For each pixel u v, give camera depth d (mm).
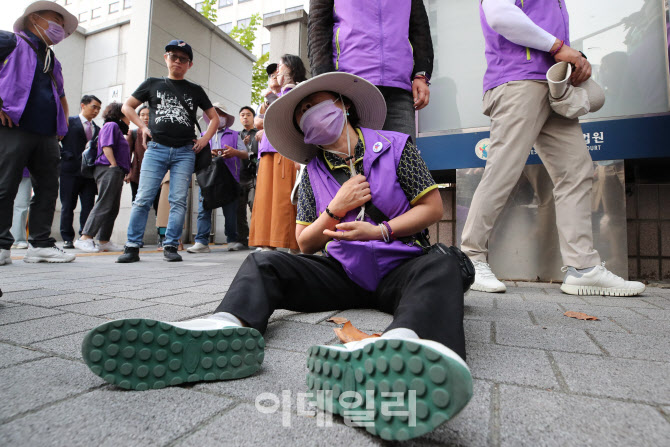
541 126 2646
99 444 718
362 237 1394
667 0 3227
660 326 1641
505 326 1635
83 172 5891
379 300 1523
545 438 743
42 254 4051
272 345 1317
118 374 933
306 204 1638
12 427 772
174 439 739
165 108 4328
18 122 3244
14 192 3471
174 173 4508
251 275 1312
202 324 1052
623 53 3375
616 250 3082
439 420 669
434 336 922
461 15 3775
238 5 36750
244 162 6750
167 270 3617
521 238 3299
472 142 3457
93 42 8305
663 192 3475
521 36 2490
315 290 1536
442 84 3803
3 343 1328
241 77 9711
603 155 3145
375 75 2219
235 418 823
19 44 3271
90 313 1789
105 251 5785
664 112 3168
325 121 1463
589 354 1264
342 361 812
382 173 1451
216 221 8938
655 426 789
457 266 1157
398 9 2303
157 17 7387
